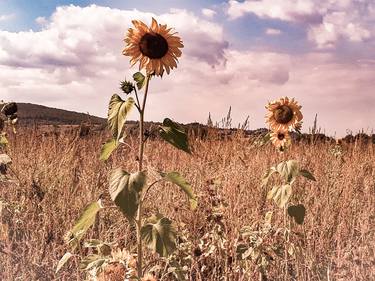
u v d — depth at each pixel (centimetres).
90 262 155
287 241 220
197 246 225
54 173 334
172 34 155
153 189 281
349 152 475
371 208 334
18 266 216
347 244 258
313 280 228
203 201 251
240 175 314
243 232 219
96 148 400
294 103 274
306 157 396
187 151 147
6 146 323
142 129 148
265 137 285
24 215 269
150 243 141
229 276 211
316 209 300
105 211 261
